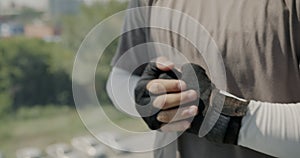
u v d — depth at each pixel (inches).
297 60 29.4
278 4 29.5
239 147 30.1
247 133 28.4
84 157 219.1
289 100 30.0
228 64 30.3
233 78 30.4
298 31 29.0
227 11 31.0
